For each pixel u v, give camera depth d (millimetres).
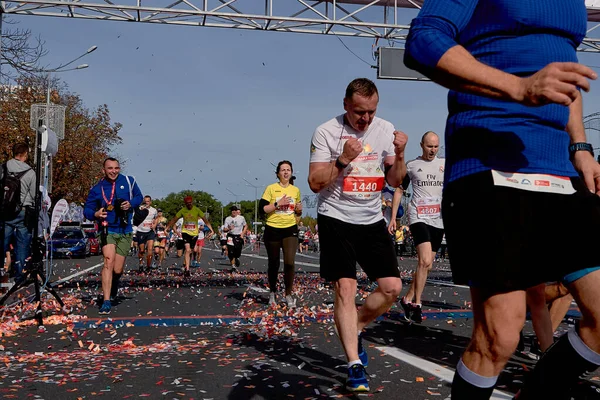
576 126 2266
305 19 15016
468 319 6957
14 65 23766
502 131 1938
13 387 3873
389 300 3957
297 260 26859
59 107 14078
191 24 14945
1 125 34844
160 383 3957
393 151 4043
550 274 1917
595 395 3541
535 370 2053
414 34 1816
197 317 7277
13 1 14016
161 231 21078
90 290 11188
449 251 2035
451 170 2029
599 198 1948
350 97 3842
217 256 34906
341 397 3568
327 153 3984
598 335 1894
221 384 3918
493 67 1844
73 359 4789
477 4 1978
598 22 16703
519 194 1868
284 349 5137
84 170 40688
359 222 3896
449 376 4078
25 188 9461
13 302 8406
